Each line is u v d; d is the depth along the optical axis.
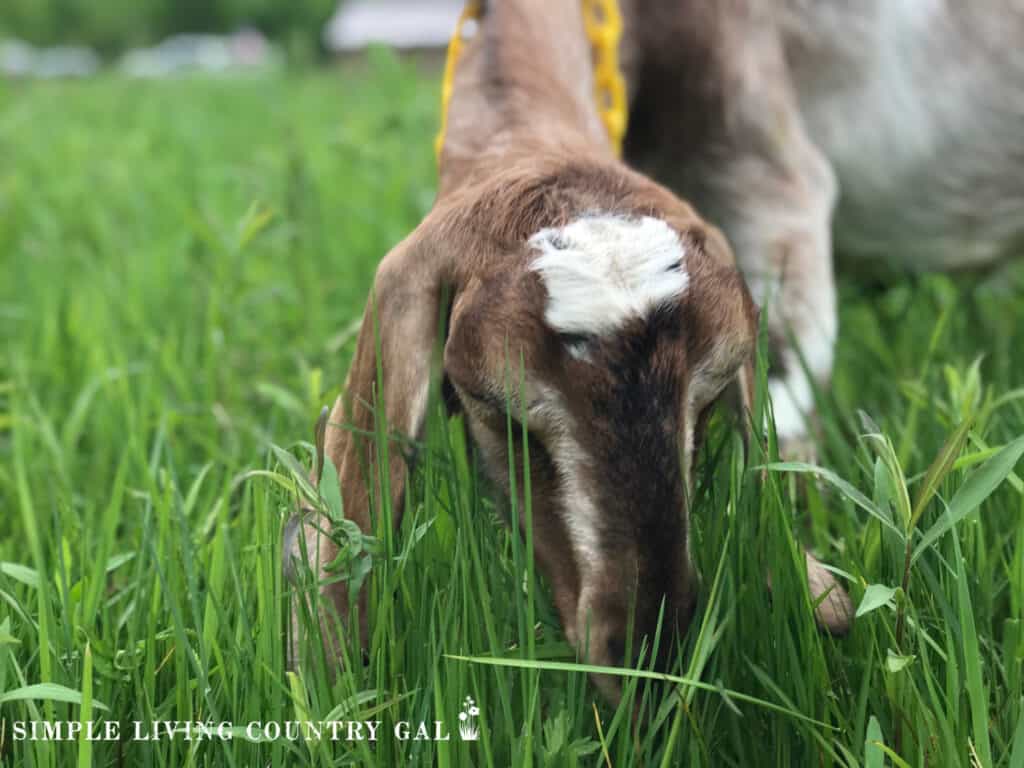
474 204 0.75
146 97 4.32
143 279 1.68
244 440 1.17
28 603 0.87
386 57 1.94
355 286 1.59
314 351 1.33
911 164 1.33
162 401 1.22
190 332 1.39
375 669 0.76
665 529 0.67
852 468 0.91
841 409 1.09
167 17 15.74
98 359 1.31
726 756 0.76
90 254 1.89
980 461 0.87
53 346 1.41
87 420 1.27
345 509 0.78
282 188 1.96
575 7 1.03
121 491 0.95
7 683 0.81
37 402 1.26
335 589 0.78
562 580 0.71
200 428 1.21
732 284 0.72
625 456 0.67
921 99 1.31
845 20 1.26
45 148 2.94
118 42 15.89
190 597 0.81
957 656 0.76
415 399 0.73
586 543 0.68
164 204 2.20
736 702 0.78
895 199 1.34
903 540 0.74
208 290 1.51
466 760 0.72
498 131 0.89
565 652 0.75
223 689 0.79
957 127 1.33
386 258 0.76
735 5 1.18
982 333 1.36
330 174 2.17
